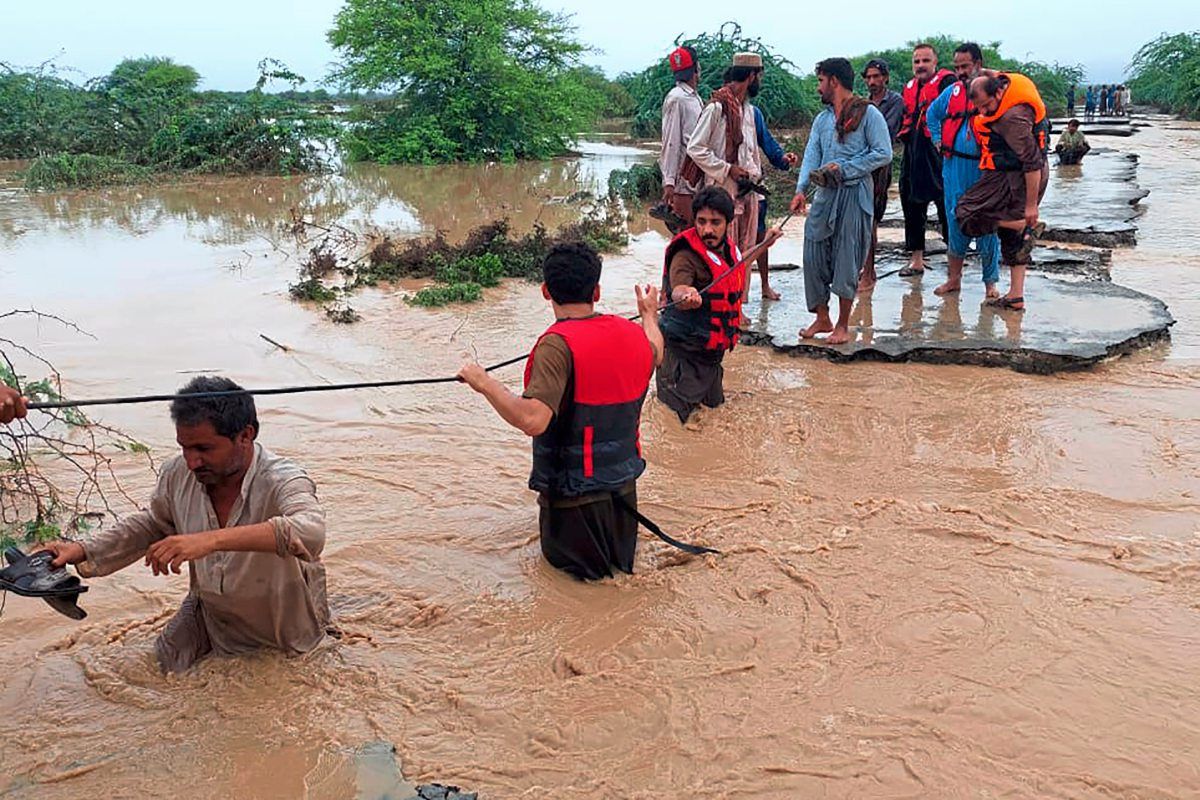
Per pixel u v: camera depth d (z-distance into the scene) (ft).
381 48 87.15
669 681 12.50
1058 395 22.80
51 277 36.58
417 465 19.58
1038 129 29.27
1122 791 10.46
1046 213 47.39
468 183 70.85
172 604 14.43
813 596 14.49
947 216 30.68
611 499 14.96
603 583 15.06
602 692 12.27
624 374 14.64
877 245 40.55
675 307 21.16
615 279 37.06
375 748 11.25
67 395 23.45
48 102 86.17
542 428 13.94
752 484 18.54
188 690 12.25
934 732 11.44
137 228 49.16
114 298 33.19
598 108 113.09
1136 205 52.49
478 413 22.50
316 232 47.39
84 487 18.11
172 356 26.61
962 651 13.03
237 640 12.93
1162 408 21.86
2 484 17.03
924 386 23.61
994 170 27.94
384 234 46.03
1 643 13.39
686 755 11.13
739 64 27.81
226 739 11.37
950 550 15.80
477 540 16.43
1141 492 17.76
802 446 20.25
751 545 16.05
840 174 24.48
